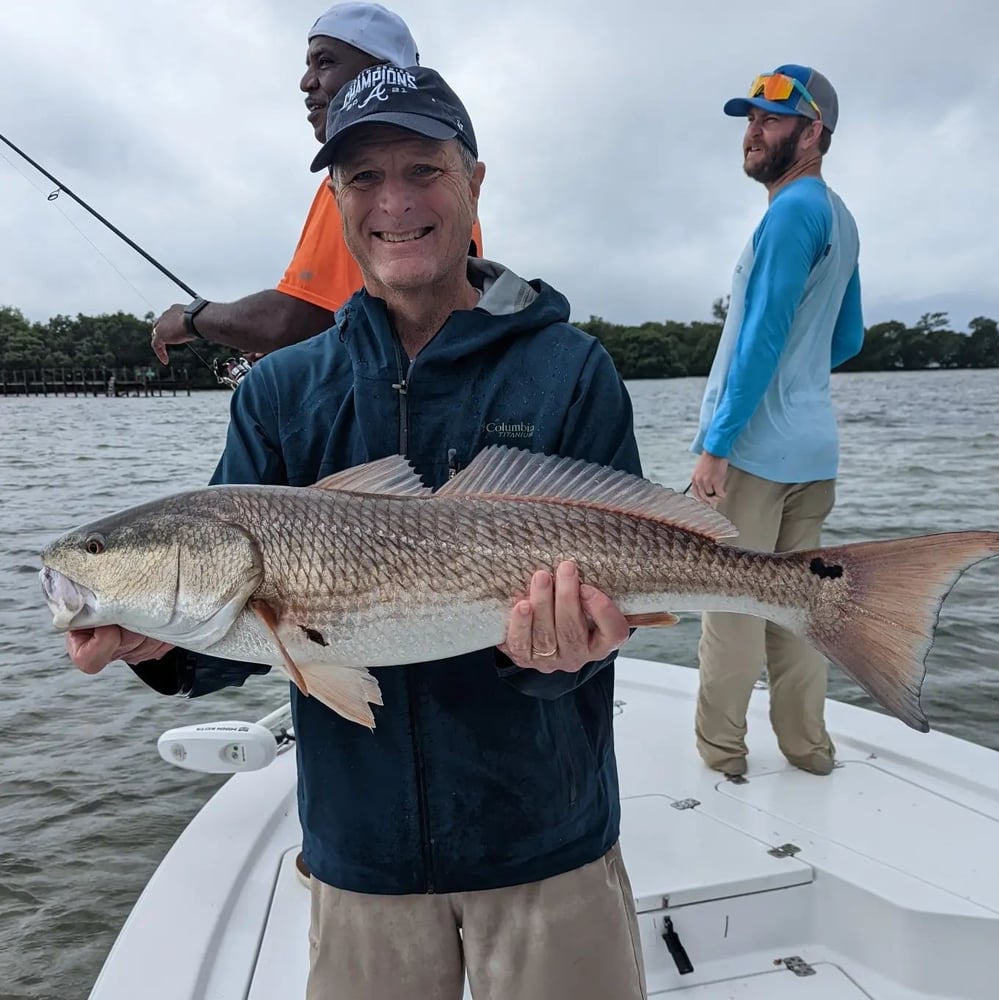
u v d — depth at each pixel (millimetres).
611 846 2127
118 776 5500
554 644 1830
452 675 2004
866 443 22812
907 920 2643
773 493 3766
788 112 3766
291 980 2471
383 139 1970
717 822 3234
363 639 1973
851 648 2035
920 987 2645
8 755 5785
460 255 2113
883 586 2014
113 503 14828
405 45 3234
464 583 1980
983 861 2922
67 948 3965
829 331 3871
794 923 2869
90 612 1987
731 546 2098
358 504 1999
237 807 3393
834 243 3686
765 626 3619
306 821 2078
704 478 3738
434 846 1977
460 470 2064
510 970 2000
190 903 2768
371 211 2064
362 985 2021
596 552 2029
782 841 3080
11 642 7969
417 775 1981
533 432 2062
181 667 2125
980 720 5527
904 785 3521
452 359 2043
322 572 1964
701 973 2750
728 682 3605
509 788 1972
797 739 3643
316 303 3227
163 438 27641
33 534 12375
